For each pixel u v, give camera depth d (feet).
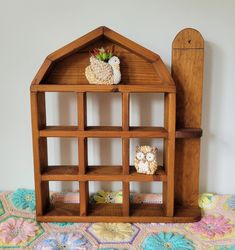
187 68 2.41
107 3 2.64
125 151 2.31
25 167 2.91
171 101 2.23
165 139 2.44
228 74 2.71
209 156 2.84
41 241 2.10
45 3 2.65
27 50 2.72
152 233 2.21
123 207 2.37
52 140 2.85
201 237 2.16
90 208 2.53
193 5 2.62
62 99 2.78
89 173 2.39
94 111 2.79
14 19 2.67
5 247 2.03
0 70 2.75
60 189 2.94
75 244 2.05
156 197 2.76
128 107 2.25
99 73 2.24
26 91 2.78
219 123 2.79
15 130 2.85
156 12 2.64
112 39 2.25
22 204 2.62
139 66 2.37
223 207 2.60
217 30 2.64
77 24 2.67
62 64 2.36
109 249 2.00
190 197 2.59
